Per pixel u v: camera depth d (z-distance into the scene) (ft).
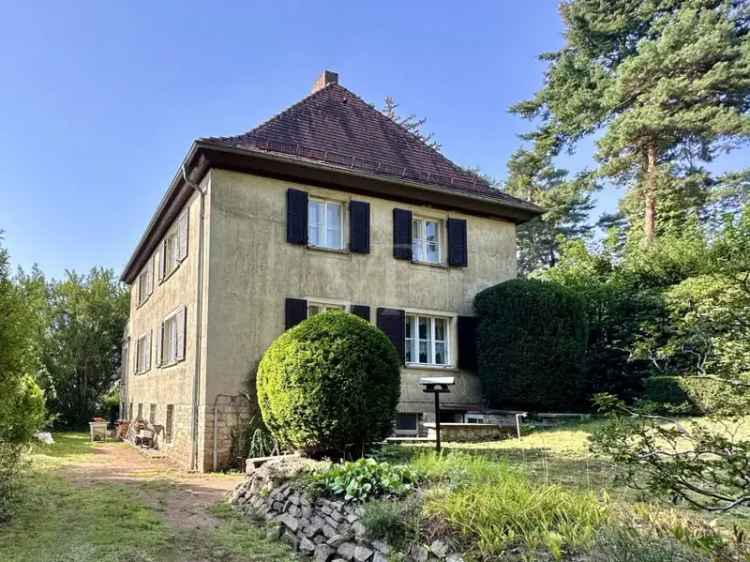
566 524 13.16
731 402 12.15
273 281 38.27
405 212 44.65
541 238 116.67
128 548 16.57
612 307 48.06
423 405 42.93
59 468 33.22
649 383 38.19
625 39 80.02
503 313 42.93
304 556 16.78
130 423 56.65
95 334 85.20
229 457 34.50
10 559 15.29
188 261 41.14
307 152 41.19
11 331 19.44
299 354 27.84
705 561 11.03
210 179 37.24
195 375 36.45
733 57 65.46
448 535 13.66
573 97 77.71
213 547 17.25
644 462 11.56
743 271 12.37
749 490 10.56
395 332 42.45
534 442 33.76
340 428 26.91
